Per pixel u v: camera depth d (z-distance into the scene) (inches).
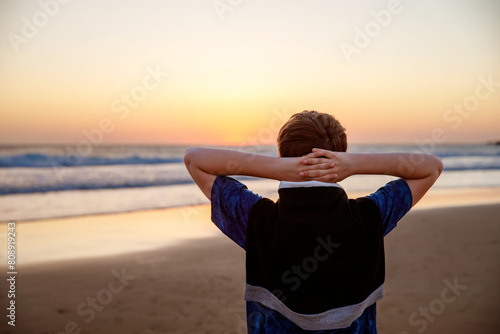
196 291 227.3
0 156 1067.9
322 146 46.9
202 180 47.0
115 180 840.3
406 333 164.1
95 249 324.8
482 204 565.9
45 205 551.5
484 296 205.8
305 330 41.9
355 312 41.8
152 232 392.5
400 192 46.6
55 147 1711.4
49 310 198.2
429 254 291.9
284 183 44.2
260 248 43.7
